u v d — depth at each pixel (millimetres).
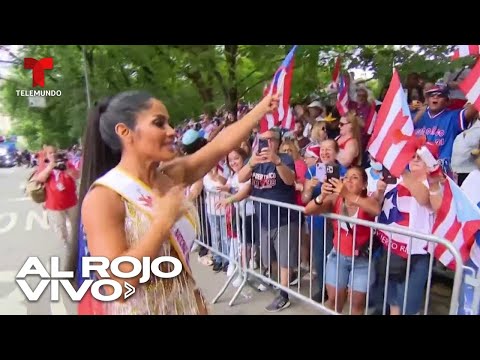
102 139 1558
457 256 2115
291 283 3334
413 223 2502
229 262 3678
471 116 3275
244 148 3600
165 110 1607
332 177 2953
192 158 1771
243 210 3307
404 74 4316
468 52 3225
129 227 1543
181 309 1704
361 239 2619
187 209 1672
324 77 5250
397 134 2312
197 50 5113
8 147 8688
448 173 3334
